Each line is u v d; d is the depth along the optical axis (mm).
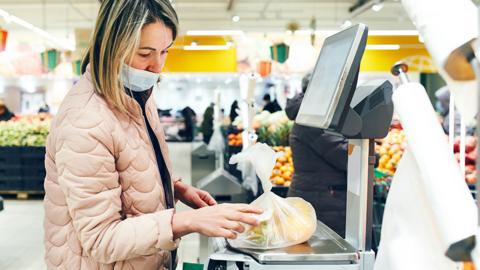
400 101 722
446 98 5531
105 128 1172
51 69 10406
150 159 1298
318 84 1269
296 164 2873
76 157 1135
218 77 14125
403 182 773
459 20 589
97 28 1198
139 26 1156
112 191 1172
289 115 2912
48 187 1263
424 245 733
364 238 1258
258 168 1263
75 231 1237
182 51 12867
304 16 13383
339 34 1254
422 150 650
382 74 12453
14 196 8289
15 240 5289
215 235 1122
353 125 1196
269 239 1184
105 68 1179
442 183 609
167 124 18516
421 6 637
